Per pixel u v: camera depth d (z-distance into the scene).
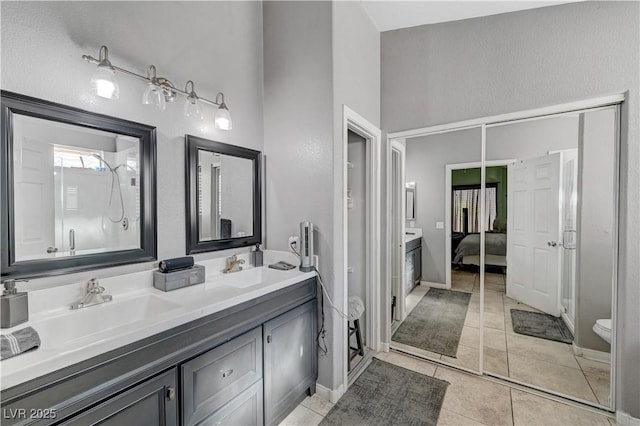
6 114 1.07
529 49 1.95
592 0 1.75
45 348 0.86
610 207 1.87
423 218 2.51
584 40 1.77
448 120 2.25
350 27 2.03
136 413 0.98
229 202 1.95
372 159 2.47
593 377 1.95
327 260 1.88
